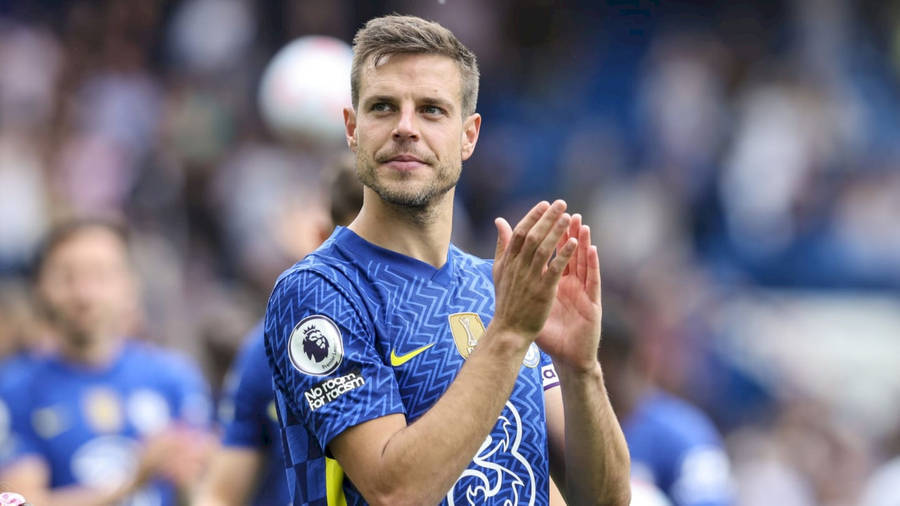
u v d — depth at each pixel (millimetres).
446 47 10859
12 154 46469
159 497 20719
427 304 10891
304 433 10859
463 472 10430
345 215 15172
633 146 51719
